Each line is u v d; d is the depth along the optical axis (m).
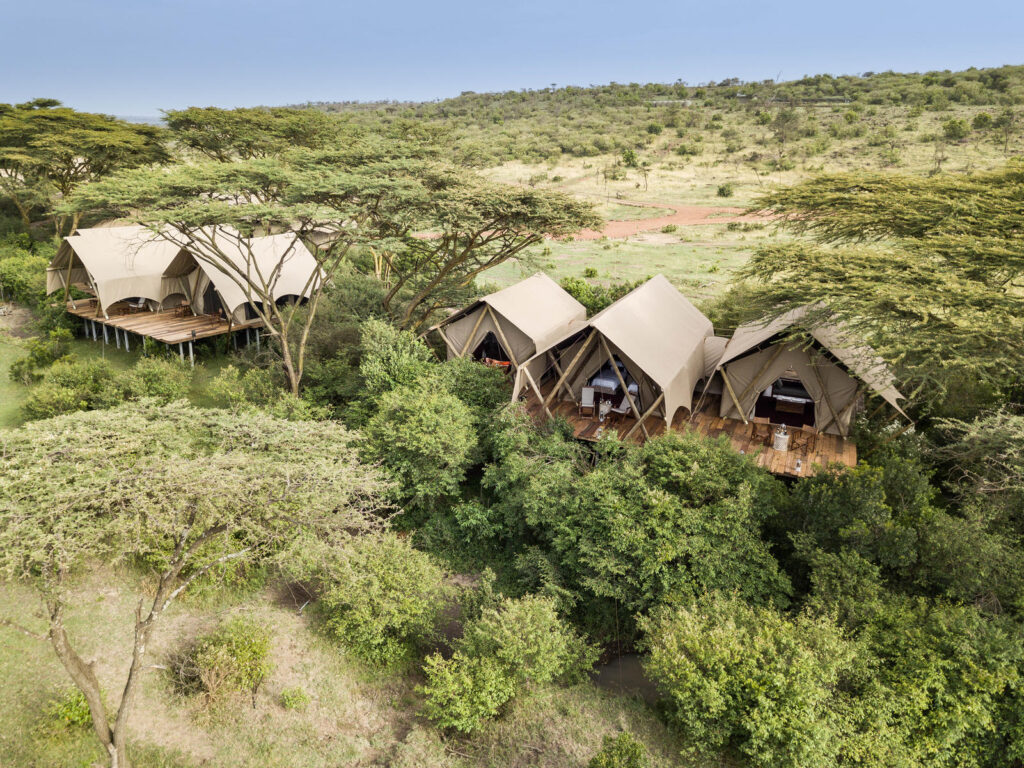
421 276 32.22
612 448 17.48
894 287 13.33
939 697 11.23
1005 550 13.48
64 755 11.20
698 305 35.75
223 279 29.33
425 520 18.95
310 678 13.49
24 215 48.75
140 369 23.52
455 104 191.00
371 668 14.02
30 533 8.45
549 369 24.84
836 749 10.54
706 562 13.65
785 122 104.88
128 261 31.12
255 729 12.23
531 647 12.63
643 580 14.34
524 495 16.80
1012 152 75.50
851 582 13.09
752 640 11.84
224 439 11.90
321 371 24.09
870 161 79.94
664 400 19.83
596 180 85.12
